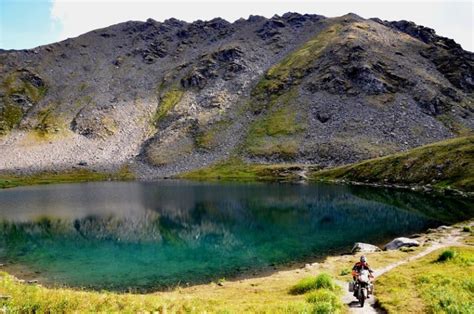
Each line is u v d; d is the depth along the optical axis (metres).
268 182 182.25
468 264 34.50
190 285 44.09
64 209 109.00
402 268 35.91
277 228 77.19
